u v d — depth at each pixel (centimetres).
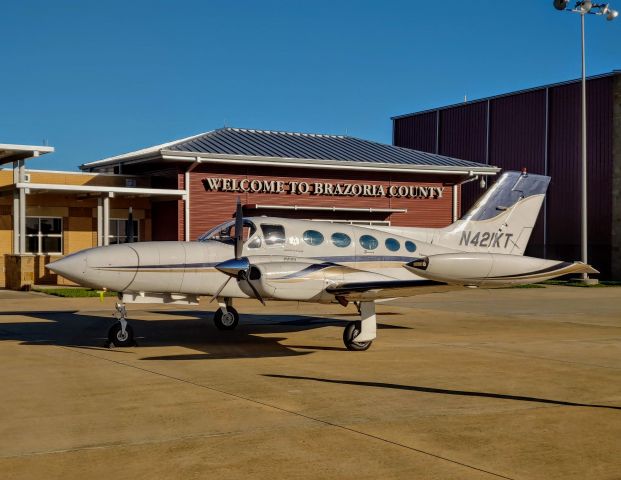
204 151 2923
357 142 3778
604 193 3753
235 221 1333
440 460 607
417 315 1919
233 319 1508
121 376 973
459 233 1645
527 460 610
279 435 680
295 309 2009
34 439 661
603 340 1419
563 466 595
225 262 1235
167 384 919
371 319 1247
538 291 2925
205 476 562
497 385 936
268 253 1343
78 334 1416
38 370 1012
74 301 2136
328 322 1684
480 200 1680
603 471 583
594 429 714
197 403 810
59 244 2828
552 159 4012
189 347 1263
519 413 779
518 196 1717
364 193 3281
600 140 3769
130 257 1240
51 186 2511
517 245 1725
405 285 1191
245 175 3009
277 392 876
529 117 4128
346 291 1193
